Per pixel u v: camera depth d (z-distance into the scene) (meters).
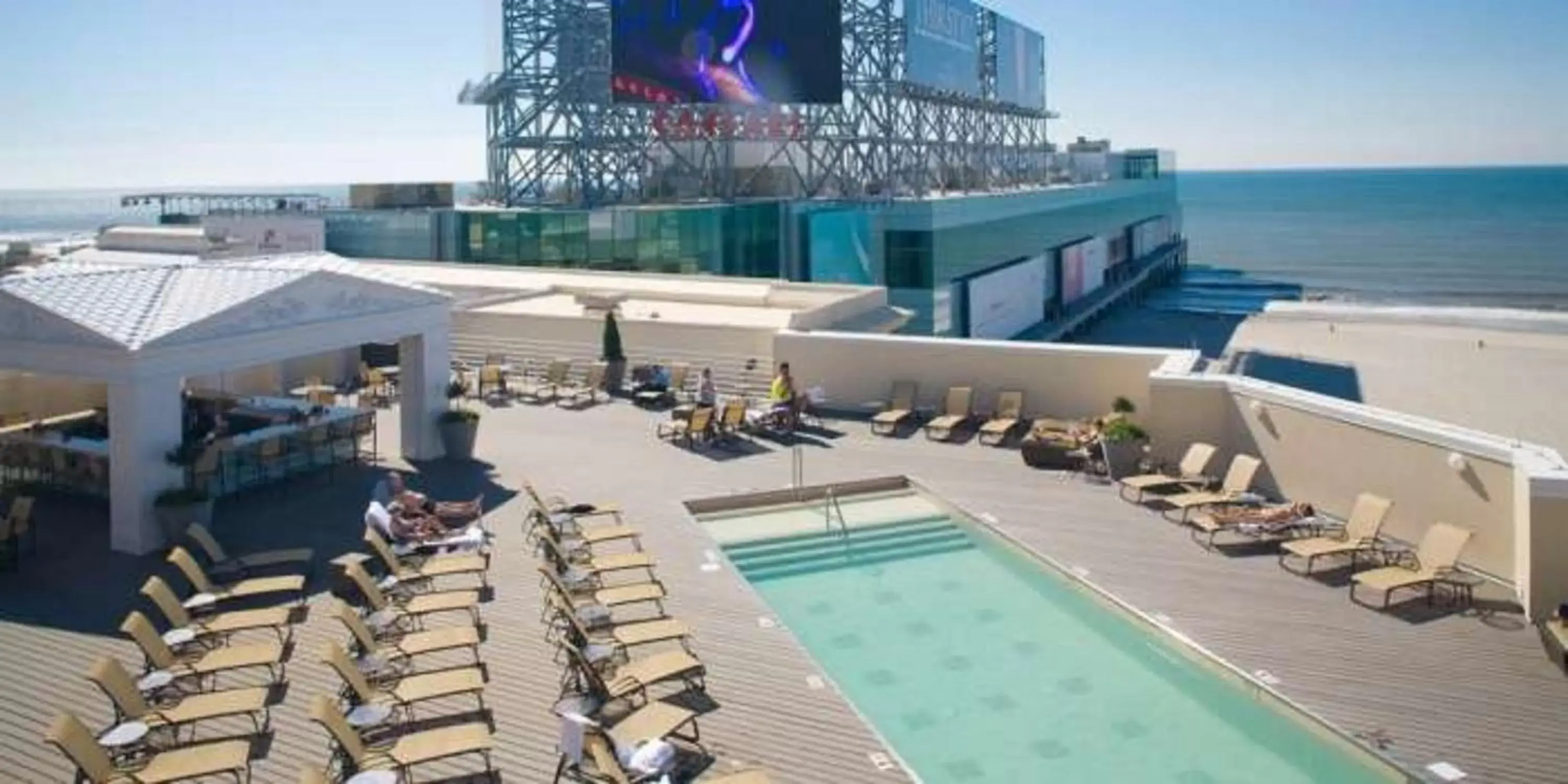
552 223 46.88
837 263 51.16
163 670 11.62
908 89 57.59
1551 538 13.37
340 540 16.81
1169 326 71.75
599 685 11.30
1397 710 11.41
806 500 19.59
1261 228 197.62
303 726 11.27
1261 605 14.20
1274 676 12.20
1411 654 12.70
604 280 38.84
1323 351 56.00
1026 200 63.19
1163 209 108.00
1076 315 70.12
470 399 27.17
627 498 19.11
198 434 19.78
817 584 16.30
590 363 30.03
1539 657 12.56
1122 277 88.56
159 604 12.66
